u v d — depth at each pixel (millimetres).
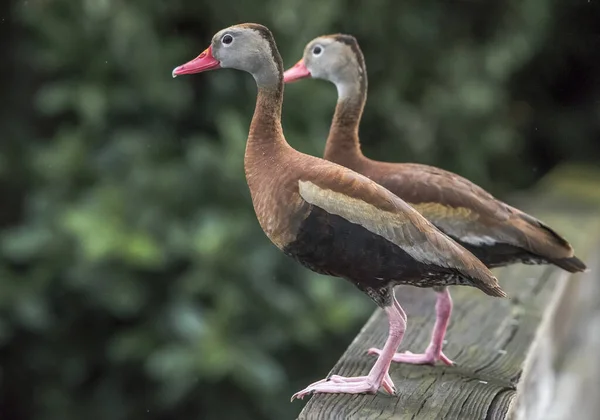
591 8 14602
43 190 11570
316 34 11422
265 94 5562
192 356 10031
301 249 5418
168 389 10328
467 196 6203
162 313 10844
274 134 5555
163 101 11578
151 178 10906
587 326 9000
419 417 5262
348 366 5980
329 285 10875
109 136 11672
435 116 12953
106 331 11680
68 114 12844
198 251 10367
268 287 10688
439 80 13172
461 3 13719
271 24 11445
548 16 13891
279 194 5398
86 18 11477
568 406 7320
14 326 11320
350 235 5281
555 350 7484
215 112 11859
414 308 7023
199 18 12164
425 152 12828
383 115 12672
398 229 5246
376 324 6633
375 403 5422
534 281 7527
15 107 13211
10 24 13188
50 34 11547
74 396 11852
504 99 14062
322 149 11172
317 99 11383
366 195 5273
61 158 11328
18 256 11086
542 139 15242
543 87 15242
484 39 13828
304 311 10781
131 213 10719
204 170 10891
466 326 6730
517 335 6586
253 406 11094
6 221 13062
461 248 5324
